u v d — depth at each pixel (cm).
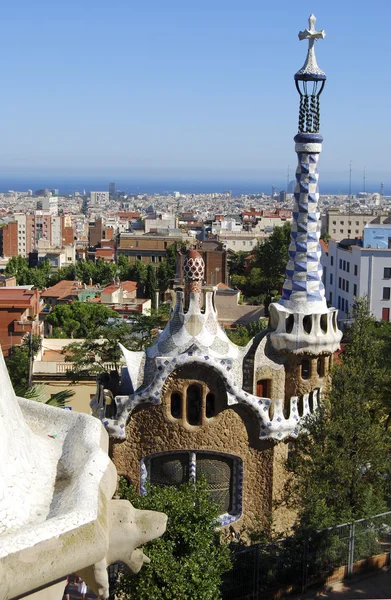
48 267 18738
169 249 16712
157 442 3266
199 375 3219
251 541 3153
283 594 2856
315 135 3422
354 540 3039
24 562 515
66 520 550
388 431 3700
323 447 3203
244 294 14075
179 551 2461
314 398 3475
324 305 3494
